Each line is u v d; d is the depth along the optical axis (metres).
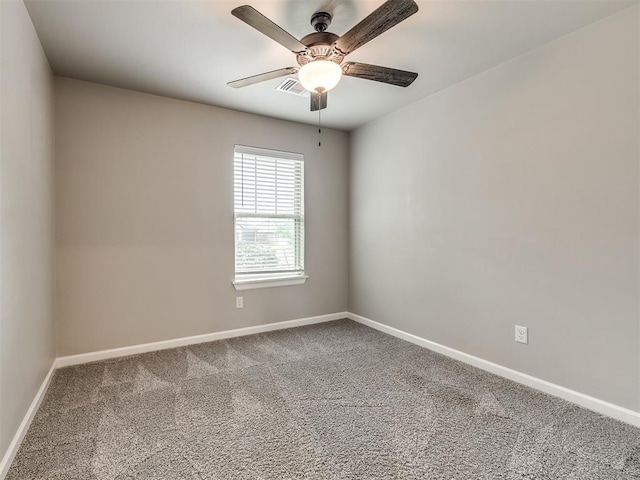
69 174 2.73
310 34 1.92
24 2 1.79
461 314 2.84
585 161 2.06
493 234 2.58
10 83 1.59
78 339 2.79
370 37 1.75
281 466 1.56
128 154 2.95
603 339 2.00
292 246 3.88
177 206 3.18
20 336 1.74
